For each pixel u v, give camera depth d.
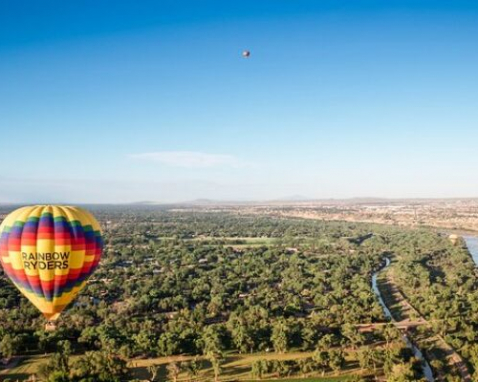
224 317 144.50
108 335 114.12
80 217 72.62
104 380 90.25
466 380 97.44
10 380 95.25
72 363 97.81
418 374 97.00
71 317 135.38
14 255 70.06
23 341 112.94
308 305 157.62
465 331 122.06
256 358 108.00
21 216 71.12
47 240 69.25
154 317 141.38
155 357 108.62
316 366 100.75
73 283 72.25
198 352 110.19
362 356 101.25
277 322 124.62
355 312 135.00
